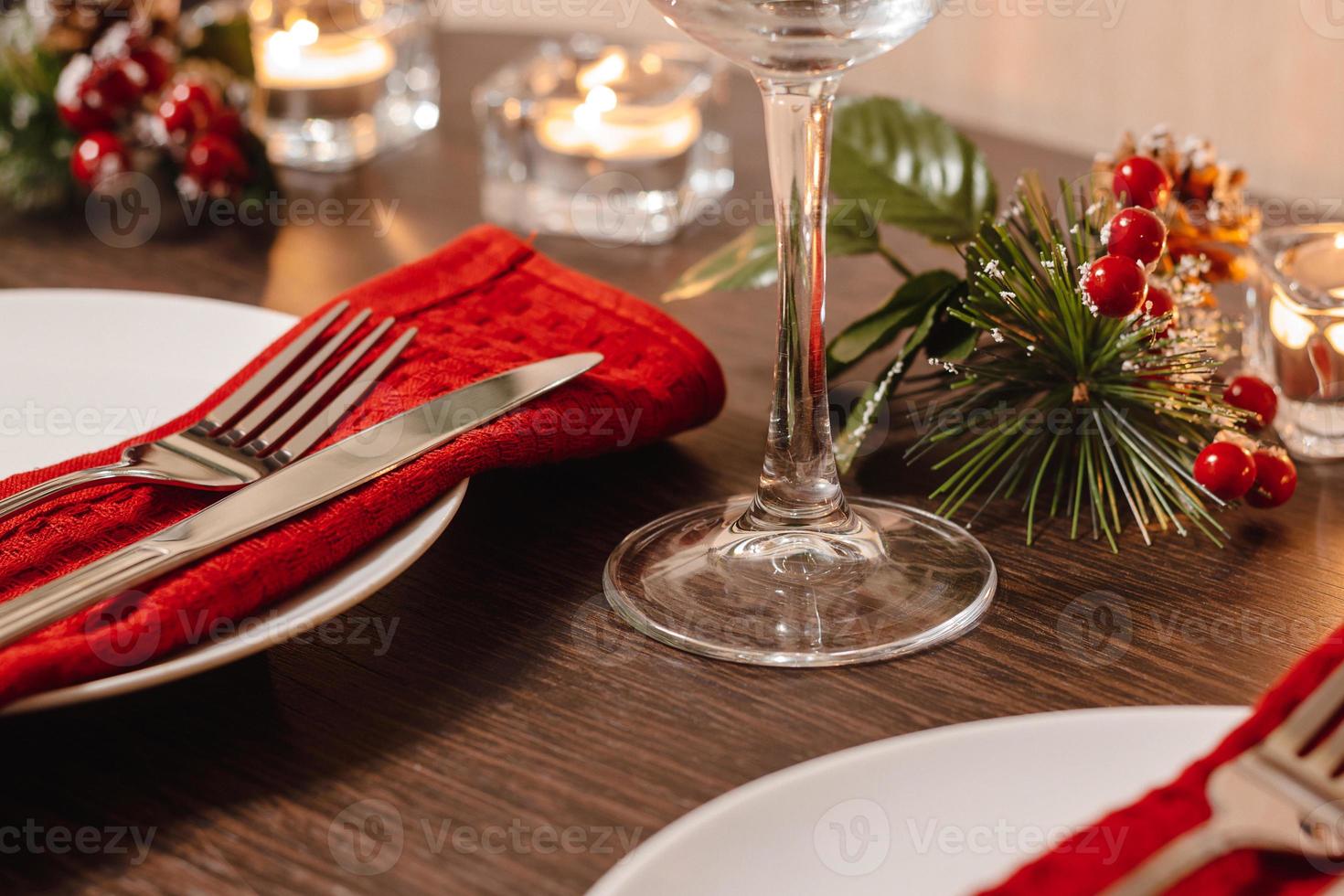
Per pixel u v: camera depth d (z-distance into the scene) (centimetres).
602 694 39
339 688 39
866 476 52
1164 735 33
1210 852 28
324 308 56
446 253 59
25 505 42
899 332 54
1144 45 137
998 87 148
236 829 33
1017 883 27
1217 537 48
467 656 40
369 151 95
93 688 33
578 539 48
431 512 42
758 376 62
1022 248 54
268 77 92
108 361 57
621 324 55
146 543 38
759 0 37
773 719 38
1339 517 49
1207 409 50
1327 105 128
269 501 40
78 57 85
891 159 61
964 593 43
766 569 44
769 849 30
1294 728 31
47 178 85
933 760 32
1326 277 54
